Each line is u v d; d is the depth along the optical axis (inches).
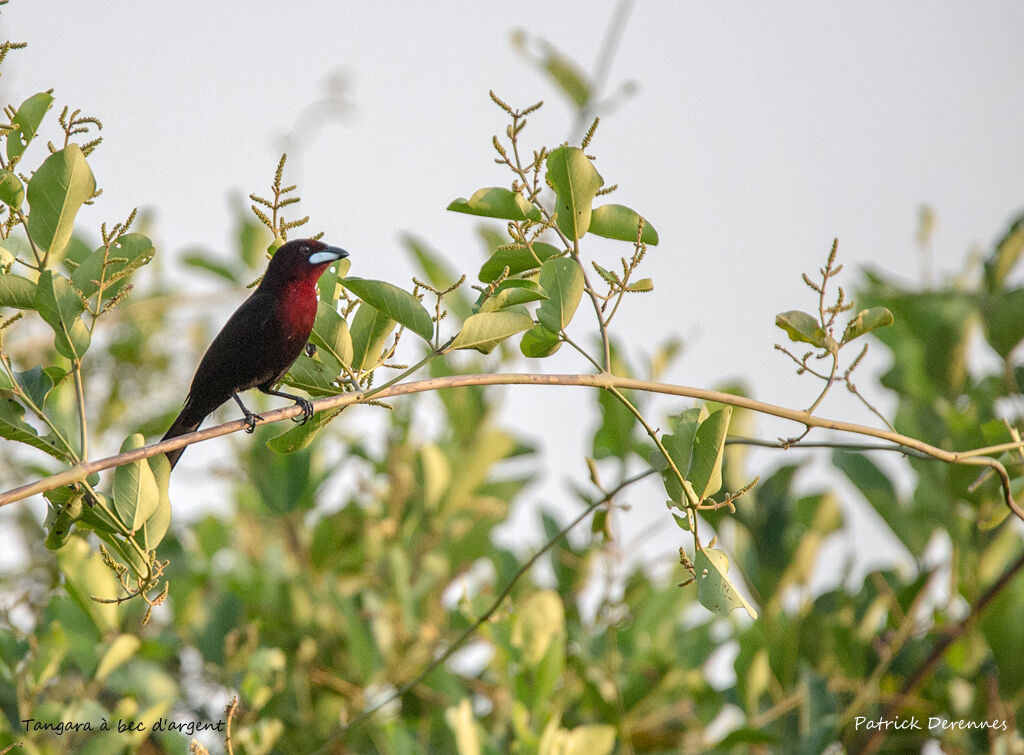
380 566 451.2
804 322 281.7
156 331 550.0
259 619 423.5
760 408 279.3
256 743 335.6
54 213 255.3
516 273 296.0
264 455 469.7
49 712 336.8
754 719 393.7
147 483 259.0
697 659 412.5
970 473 398.0
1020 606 392.2
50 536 258.4
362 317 290.5
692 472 276.8
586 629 422.3
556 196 279.4
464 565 454.3
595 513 315.3
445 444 475.5
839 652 408.8
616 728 381.1
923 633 410.6
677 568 428.1
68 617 359.9
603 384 273.9
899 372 427.8
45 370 263.0
